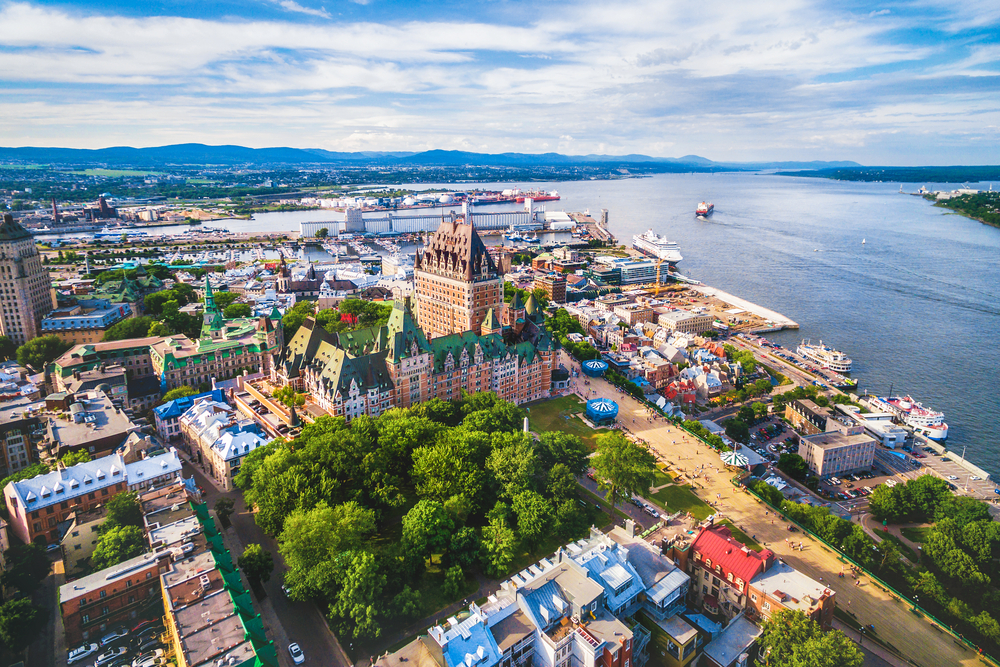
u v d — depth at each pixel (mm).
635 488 188875
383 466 182500
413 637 137000
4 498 170125
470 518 180375
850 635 148500
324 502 160500
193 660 113812
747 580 140250
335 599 142000
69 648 131125
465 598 149875
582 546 150000
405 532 156750
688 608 154000
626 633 123750
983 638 155500
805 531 188250
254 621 126438
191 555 145125
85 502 170625
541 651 121500
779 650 125125
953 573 176125
